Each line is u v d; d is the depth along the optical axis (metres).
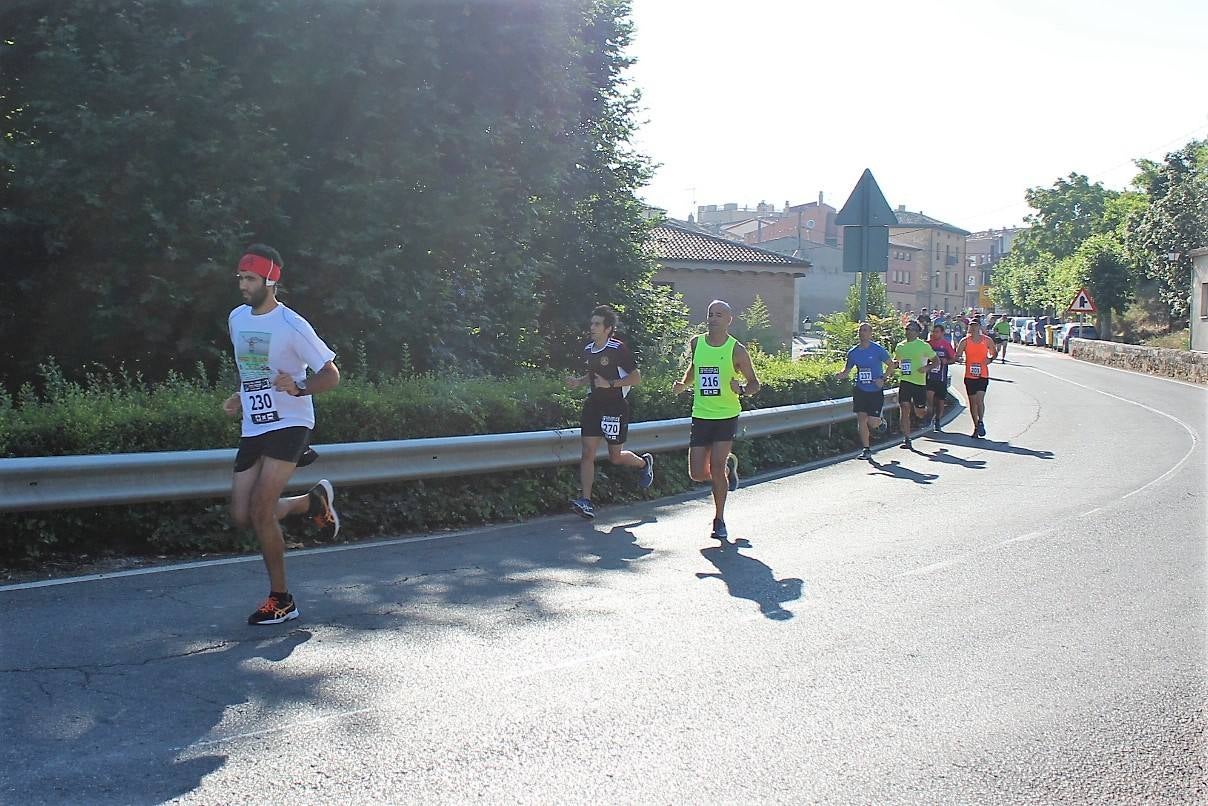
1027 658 5.71
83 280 12.43
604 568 7.70
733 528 9.51
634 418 11.90
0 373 13.47
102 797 3.75
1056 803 3.97
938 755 4.38
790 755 4.32
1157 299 58.56
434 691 4.93
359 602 6.49
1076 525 9.71
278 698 4.78
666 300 21.97
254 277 5.70
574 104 16.92
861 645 5.87
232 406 6.04
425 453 9.14
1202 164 52.00
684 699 4.93
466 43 14.48
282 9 12.73
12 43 12.76
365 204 13.60
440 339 14.50
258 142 12.78
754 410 14.07
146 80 12.48
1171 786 4.14
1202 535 9.25
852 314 30.94
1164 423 20.47
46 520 7.18
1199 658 5.76
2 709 4.52
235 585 6.80
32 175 11.92
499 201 15.51
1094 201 83.25
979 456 15.52
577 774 4.07
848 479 13.09
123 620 5.91
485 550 8.30
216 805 3.72
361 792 3.86
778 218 114.88
